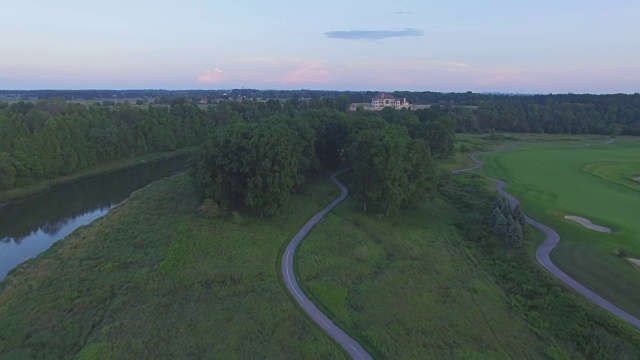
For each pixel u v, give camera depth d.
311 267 56.22
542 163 117.00
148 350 40.97
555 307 48.53
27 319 48.47
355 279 54.12
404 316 45.91
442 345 41.56
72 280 56.12
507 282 55.00
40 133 113.12
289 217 72.88
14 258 68.69
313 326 43.97
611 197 84.69
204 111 179.75
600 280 52.50
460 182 93.38
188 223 68.06
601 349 41.78
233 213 70.69
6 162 100.50
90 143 127.31
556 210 75.44
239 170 70.81
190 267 56.09
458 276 55.88
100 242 67.75
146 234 68.38
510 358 40.44
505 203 71.44
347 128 101.50
